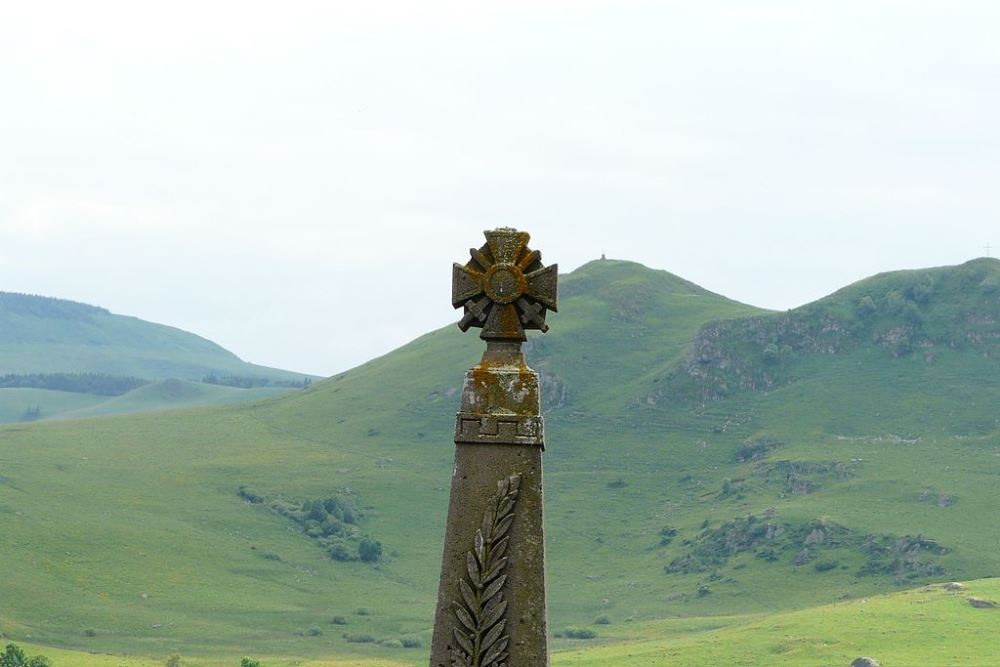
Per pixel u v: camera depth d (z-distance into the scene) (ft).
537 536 59.36
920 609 652.48
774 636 621.31
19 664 581.12
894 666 532.32
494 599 58.90
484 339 62.08
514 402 60.18
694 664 576.61
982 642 574.56
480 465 59.98
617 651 631.15
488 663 58.54
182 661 645.51
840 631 611.88
